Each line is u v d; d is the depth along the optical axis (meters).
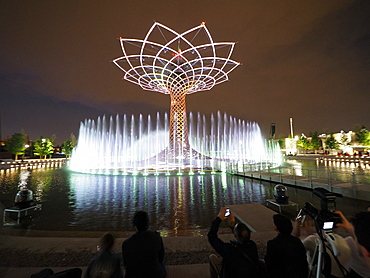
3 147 53.81
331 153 59.31
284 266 2.32
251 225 6.21
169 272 3.62
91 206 10.47
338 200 10.53
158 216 8.73
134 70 27.52
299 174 19.64
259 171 20.83
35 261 4.09
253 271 2.31
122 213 9.27
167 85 32.25
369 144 52.16
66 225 7.83
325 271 2.22
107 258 2.53
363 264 2.06
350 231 2.32
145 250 2.54
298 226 3.00
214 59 26.06
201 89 34.03
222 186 15.57
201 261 4.00
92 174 24.69
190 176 21.56
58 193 13.77
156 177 21.16
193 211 9.36
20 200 8.70
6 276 3.62
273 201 9.17
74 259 4.14
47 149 56.78
